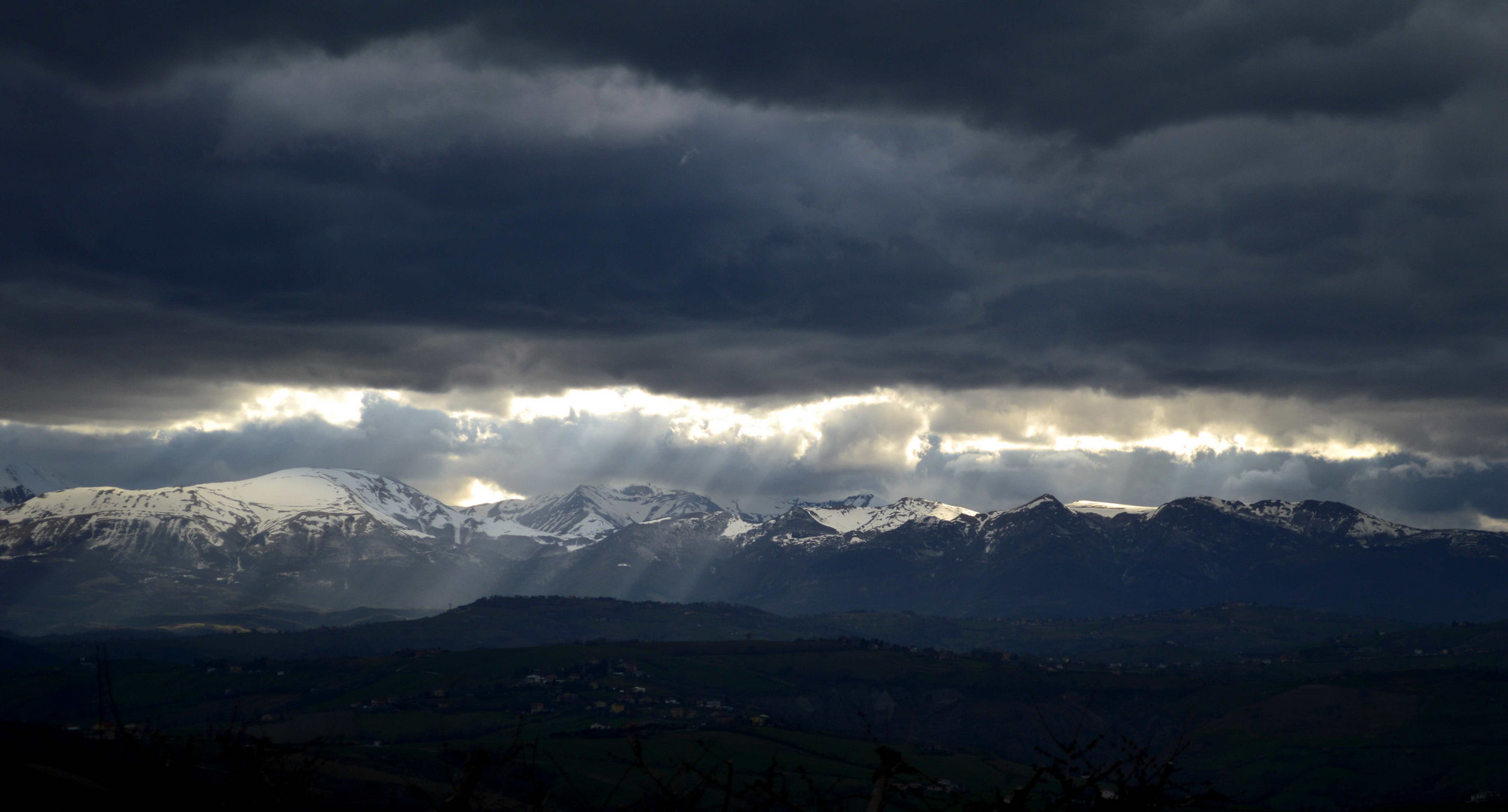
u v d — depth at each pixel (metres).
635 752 16.45
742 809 15.38
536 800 15.71
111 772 16.23
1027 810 14.95
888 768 15.10
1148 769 15.12
